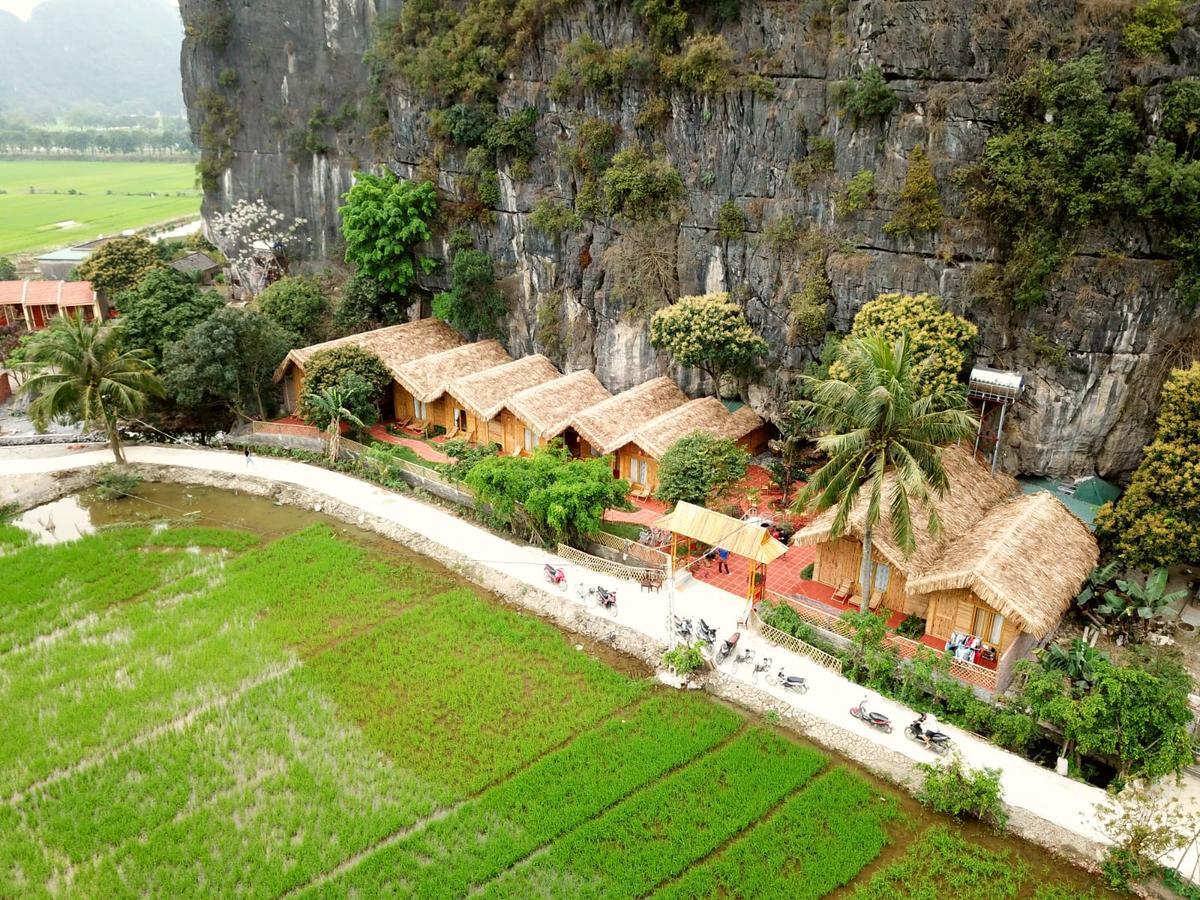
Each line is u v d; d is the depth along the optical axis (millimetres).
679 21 55594
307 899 28766
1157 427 44875
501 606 45688
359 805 32469
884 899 28688
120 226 136875
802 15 52562
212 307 66750
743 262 55781
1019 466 48469
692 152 56906
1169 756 30969
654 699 38250
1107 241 44031
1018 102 44906
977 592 37562
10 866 30016
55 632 43000
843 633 40062
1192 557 39812
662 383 59938
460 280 67188
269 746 35438
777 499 53750
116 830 31219
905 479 36031
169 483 60125
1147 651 36375
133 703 37656
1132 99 42781
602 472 48594
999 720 34719
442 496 56781
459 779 33938
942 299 48406
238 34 84250
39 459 62188
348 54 80062
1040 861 30219
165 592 46344
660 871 29781
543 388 59875
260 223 86438
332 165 83062
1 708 37344
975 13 45688
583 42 59156
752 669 39625
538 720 37062
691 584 46219
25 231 132750
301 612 44625
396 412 69062
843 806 32312
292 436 64000
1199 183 40562
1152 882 29172
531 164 64500
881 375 36500
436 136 68812
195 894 28828
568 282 64062
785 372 55156
